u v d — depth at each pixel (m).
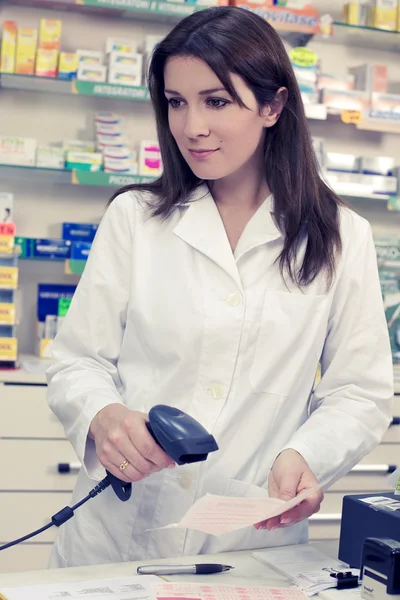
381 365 1.46
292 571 1.20
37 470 2.74
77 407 1.31
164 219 1.46
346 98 3.36
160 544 1.38
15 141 3.08
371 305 1.46
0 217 2.99
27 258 3.16
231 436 1.39
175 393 1.39
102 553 1.41
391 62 3.65
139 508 1.39
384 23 3.40
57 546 1.50
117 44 3.18
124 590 1.10
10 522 2.72
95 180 3.08
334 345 1.48
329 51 3.56
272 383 1.41
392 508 1.18
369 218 3.60
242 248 1.42
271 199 1.45
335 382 1.47
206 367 1.38
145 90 3.13
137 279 1.43
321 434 1.33
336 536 2.94
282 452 1.28
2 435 2.71
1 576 1.16
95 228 3.19
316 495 1.20
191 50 1.24
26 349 3.29
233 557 1.29
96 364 1.44
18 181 3.27
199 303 1.38
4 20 3.21
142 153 3.14
